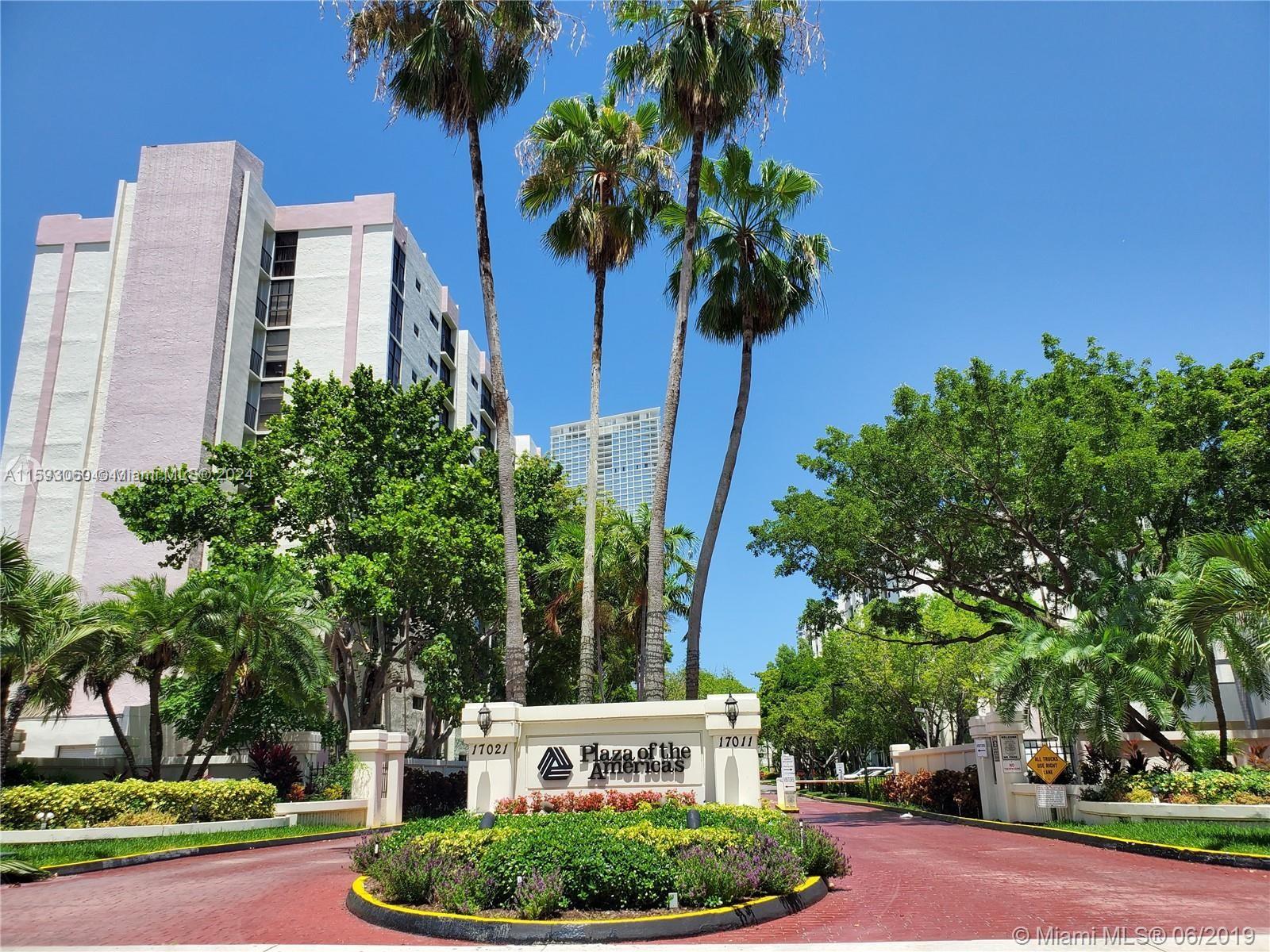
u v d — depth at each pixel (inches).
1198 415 1014.4
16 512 1681.8
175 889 482.3
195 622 886.4
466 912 356.2
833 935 339.6
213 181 1777.8
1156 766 805.9
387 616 1122.0
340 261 1957.4
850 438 1079.0
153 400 1664.6
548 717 622.5
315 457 1217.4
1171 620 605.9
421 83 737.0
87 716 1397.6
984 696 1460.4
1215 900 393.7
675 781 604.7
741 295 885.8
